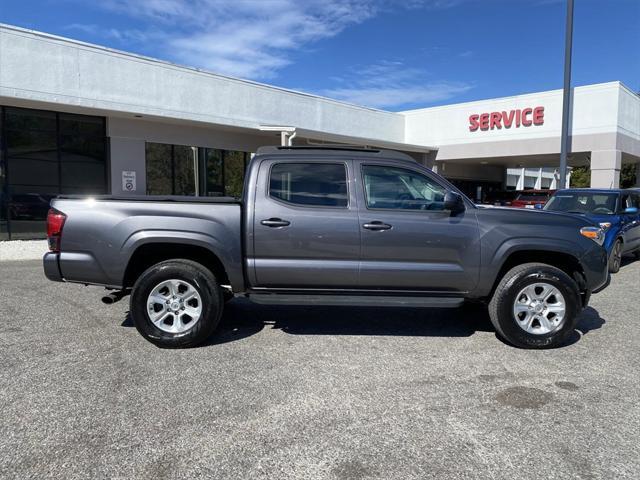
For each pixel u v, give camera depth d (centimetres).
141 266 525
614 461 296
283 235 494
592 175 2056
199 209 492
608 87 1997
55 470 281
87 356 464
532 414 355
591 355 482
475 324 592
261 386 399
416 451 306
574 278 525
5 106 1344
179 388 394
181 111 1584
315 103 2077
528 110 2211
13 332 537
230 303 688
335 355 476
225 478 277
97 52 1398
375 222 493
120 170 1552
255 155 518
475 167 2948
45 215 1435
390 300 499
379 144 2253
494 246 495
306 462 293
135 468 285
